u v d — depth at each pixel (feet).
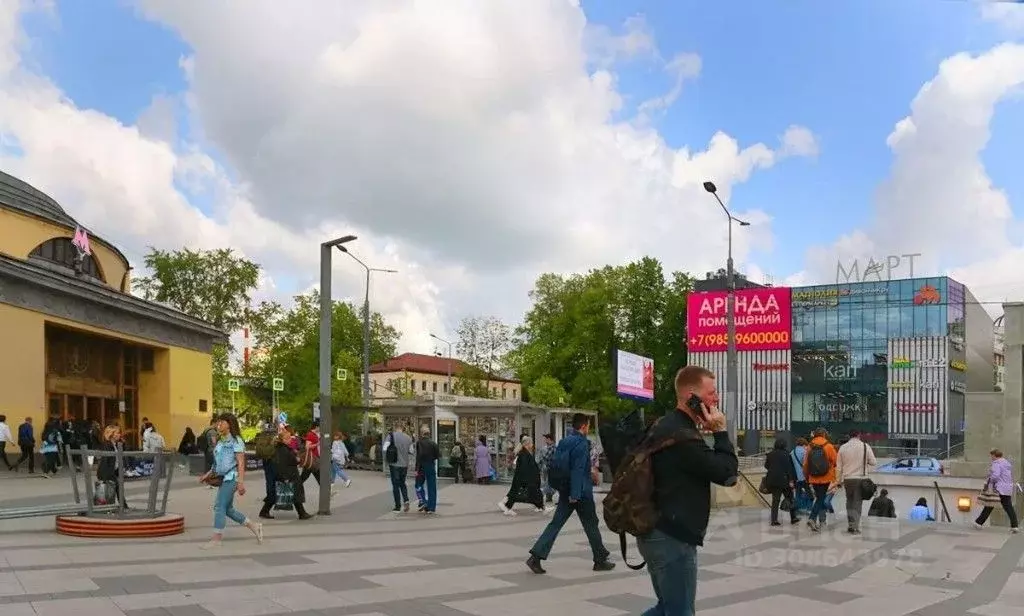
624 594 26.48
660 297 259.39
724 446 14.82
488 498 69.00
